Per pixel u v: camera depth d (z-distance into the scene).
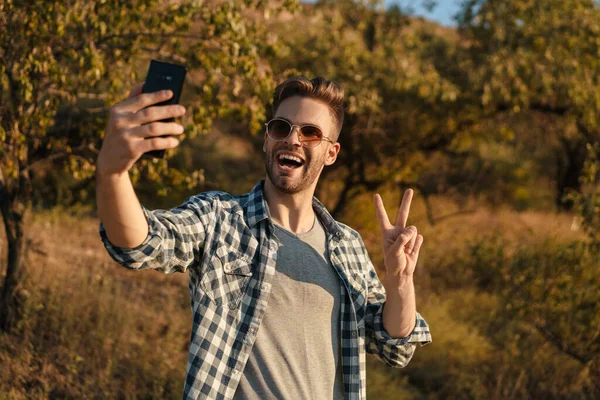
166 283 5.47
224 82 4.13
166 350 4.27
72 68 3.81
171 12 3.74
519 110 7.45
